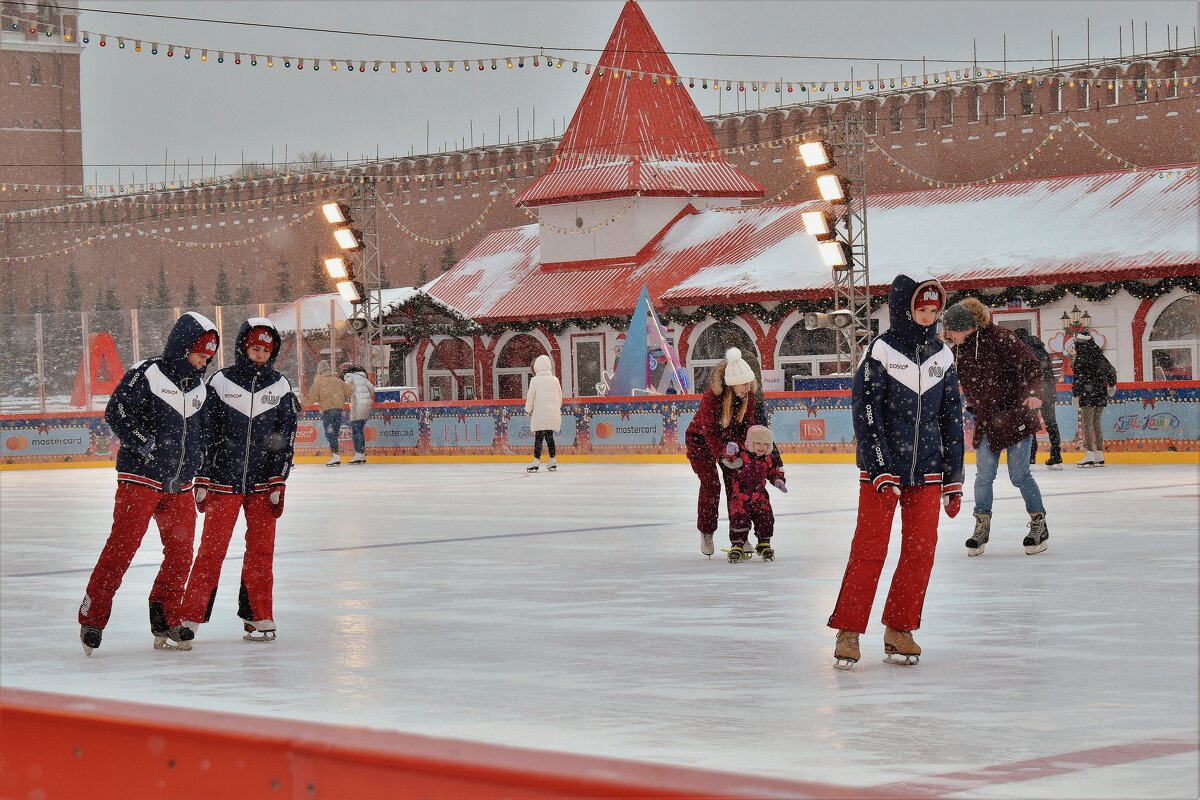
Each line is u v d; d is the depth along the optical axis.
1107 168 52.12
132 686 8.01
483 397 53.72
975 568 12.32
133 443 9.23
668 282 50.19
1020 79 53.06
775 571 12.66
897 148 56.41
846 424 31.84
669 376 44.25
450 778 2.93
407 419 38.06
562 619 10.10
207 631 10.27
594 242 54.03
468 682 7.75
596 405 35.22
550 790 2.78
